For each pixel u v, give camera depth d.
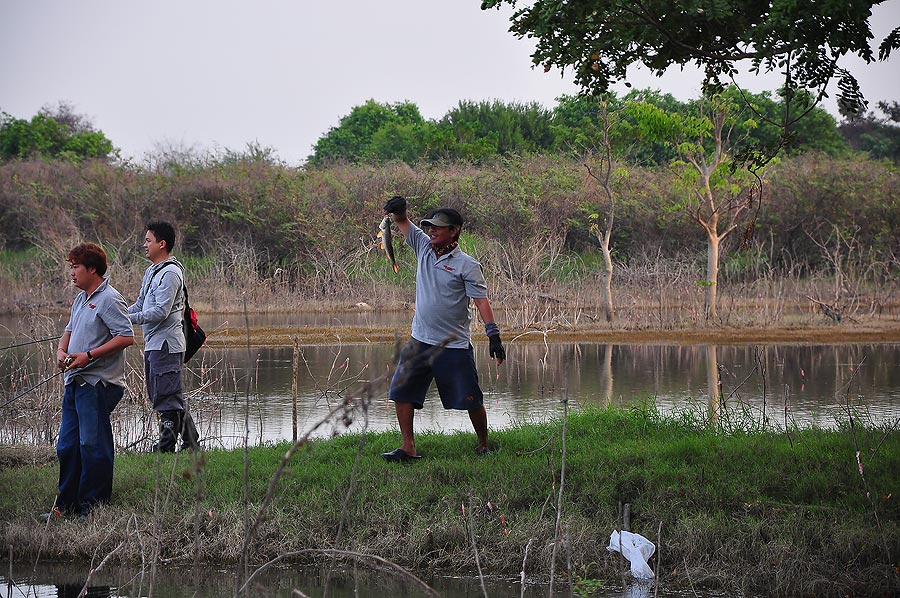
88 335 19.08
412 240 20.97
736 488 18.70
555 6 19.72
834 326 53.12
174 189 82.50
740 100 57.03
